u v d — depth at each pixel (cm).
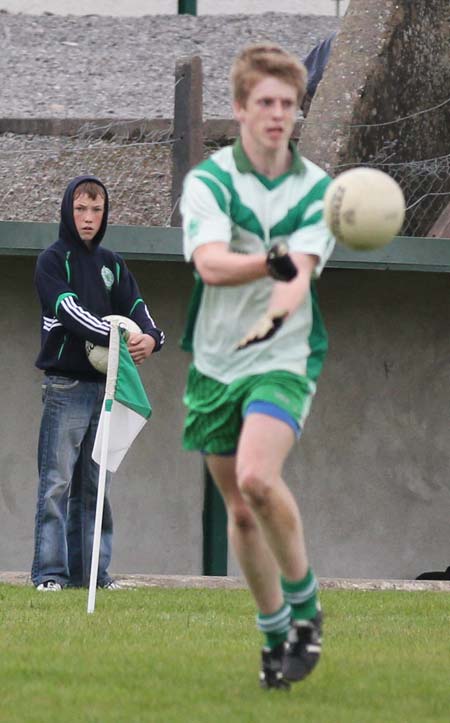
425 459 4397
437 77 4772
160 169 4869
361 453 4366
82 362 3125
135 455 4269
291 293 1630
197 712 1631
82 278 3130
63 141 5131
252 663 1988
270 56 1695
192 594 3023
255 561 1769
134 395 2950
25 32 7231
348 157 4578
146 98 6462
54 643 2153
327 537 4341
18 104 6328
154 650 2091
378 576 4359
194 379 1789
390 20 4709
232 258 1647
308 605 1755
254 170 1738
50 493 3128
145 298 4281
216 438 1778
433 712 1678
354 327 4372
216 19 7419
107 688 1777
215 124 5103
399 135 4675
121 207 4750
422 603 2891
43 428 3156
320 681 1856
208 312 1759
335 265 3994
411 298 4397
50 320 3130
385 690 1809
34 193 4934
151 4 7581
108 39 7150
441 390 4409
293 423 1697
